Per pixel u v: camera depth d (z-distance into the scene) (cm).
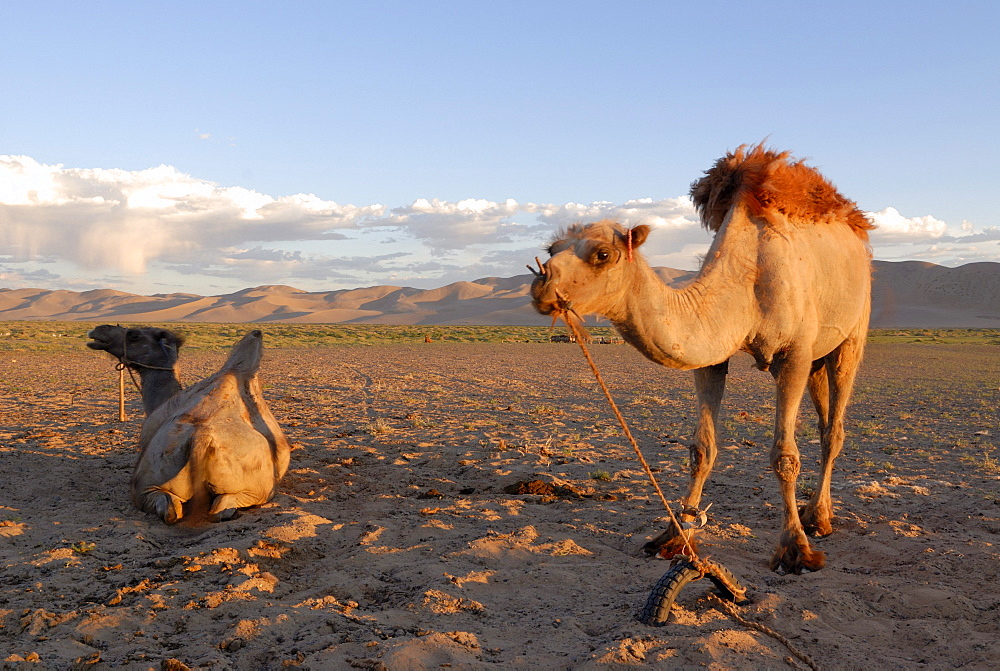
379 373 3116
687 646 445
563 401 2102
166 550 651
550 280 487
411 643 437
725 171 659
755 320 612
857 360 746
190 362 3634
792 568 618
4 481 919
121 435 1305
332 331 8756
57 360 3738
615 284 513
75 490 885
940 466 1130
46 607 514
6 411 1645
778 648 457
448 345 6197
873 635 486
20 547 656
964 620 511
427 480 985
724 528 752
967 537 723
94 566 602
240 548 629
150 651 446
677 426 1573
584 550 665
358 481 973
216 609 509
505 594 555
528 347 5903
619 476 1026
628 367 3694
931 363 4019
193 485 755
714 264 611
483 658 438
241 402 830
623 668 420
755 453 1234
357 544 675
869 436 1476
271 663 430
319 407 1842
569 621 496
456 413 1747
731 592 527
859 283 703
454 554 637
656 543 662
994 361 4269
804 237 647
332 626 473
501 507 826
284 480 947
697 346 565
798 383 636
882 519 794
